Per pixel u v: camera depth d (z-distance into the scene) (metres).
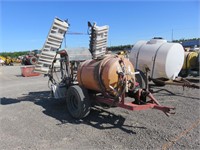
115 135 4.72
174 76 8.87
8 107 7.62
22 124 5.71
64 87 7.11
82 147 4.23
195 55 12.88
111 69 5.16
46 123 5.70
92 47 7.92
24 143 4.54
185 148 4.03
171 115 5.89
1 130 5.34
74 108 6.08
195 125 5.12
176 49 8.56
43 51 7.22
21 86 12.68
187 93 8.59
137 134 4.72
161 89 9.31
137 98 5.30
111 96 5.43
